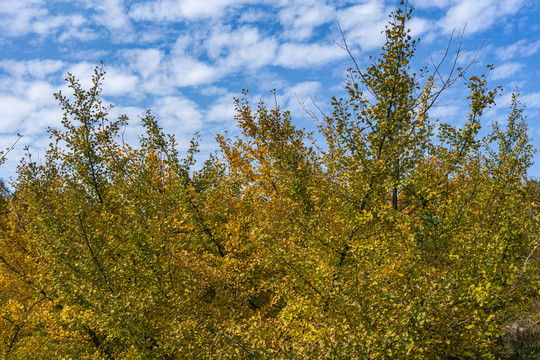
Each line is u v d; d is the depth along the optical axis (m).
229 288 6.53
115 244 6.45
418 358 3.82
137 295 5.59
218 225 7.61
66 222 6.56
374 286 4.52
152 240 5.88
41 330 7.21
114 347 6.79
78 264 5.74
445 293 3.94
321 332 3.81
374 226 5.23
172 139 8.66
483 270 4.20
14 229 9.99
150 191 7.02
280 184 6.62
